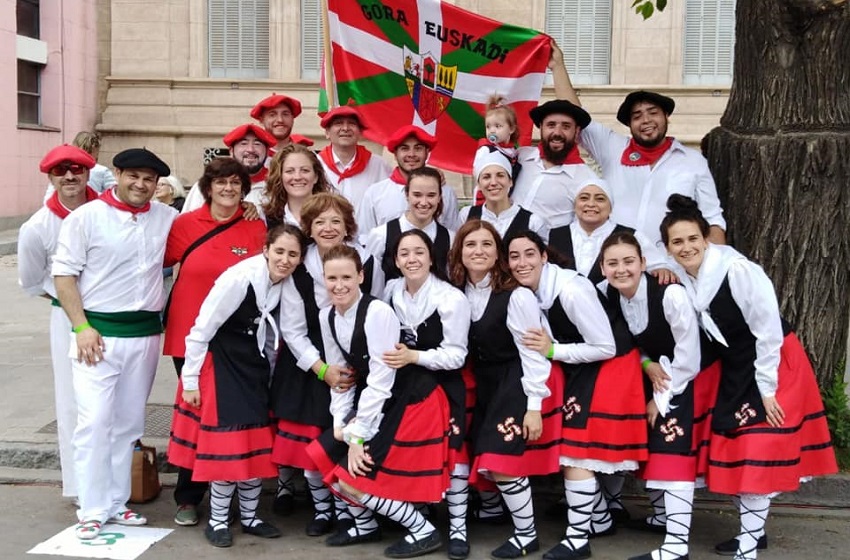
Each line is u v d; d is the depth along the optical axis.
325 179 5.15
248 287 4.60
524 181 5.49
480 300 4.59
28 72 18.08
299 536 4.88
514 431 4.49
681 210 4.48
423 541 4.60
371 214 5.57
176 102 18.97
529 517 4.62
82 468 4.76
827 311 5.55
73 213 4.77
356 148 5.94
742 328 4.39
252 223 5.02
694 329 4.39
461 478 4.62
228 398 4.61
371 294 4.93
